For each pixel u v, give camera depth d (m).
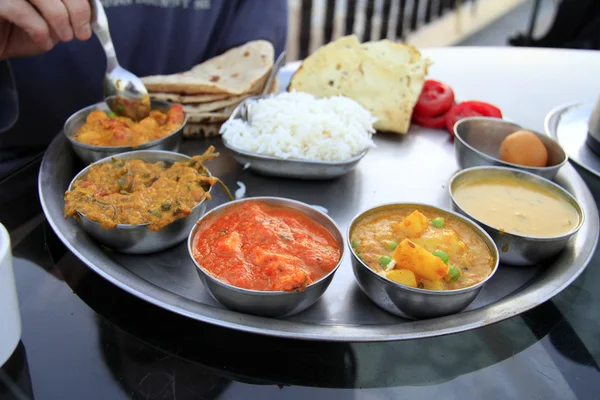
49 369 0.29
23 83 0.56
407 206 0.38
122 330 0.31
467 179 0.42
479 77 0.64
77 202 0.36
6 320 0.27
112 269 0.33
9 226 0.38
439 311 0.32
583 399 0.29
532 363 0.31
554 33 1.00
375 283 0.32
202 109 0.50
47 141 0.60
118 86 0.46
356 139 0.46
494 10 1.72
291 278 0.31
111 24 0.57
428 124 0.55
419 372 0.30
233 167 0.47
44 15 0.40
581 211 0.39
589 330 0.33
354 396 0.29
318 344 0.32
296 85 0.56
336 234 0.36
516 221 0.39
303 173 0.45
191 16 0.60
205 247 0.35
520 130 0.48
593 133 0.49
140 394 0.28
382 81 0.54
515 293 0.35
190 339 0.31
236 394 0.28
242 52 0.58
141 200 0.36
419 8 1.48
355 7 1.25
